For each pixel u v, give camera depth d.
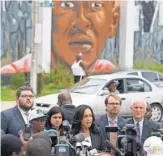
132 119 11.77
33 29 27.81
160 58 42.56
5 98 33.50
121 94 24.84
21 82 36.06
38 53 31.00
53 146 9.28
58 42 38.94
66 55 39.19
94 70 40.12
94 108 23.78
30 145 6.89
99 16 40.53
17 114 11.33
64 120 10.94
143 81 25.80
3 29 36.44
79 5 39.81
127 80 25.34
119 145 9.46
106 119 11.98
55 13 38.81
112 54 40.97
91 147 10.20
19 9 37.03
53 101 23.06
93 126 11.02
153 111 25.92
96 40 40.44
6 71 36.22
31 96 11.38
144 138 11.54
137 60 41.56
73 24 39.59
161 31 42.66
